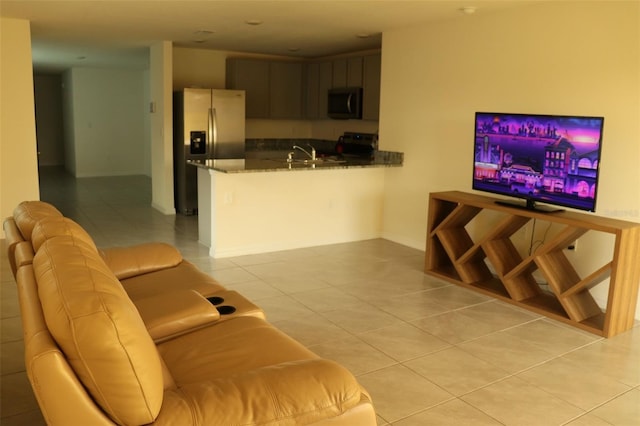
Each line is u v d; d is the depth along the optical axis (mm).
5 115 5613
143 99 11867
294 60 8711
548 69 4363
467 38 5031
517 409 2695
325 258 5371
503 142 4211
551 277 3844
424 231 5723
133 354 1416
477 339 3518
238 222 5383
